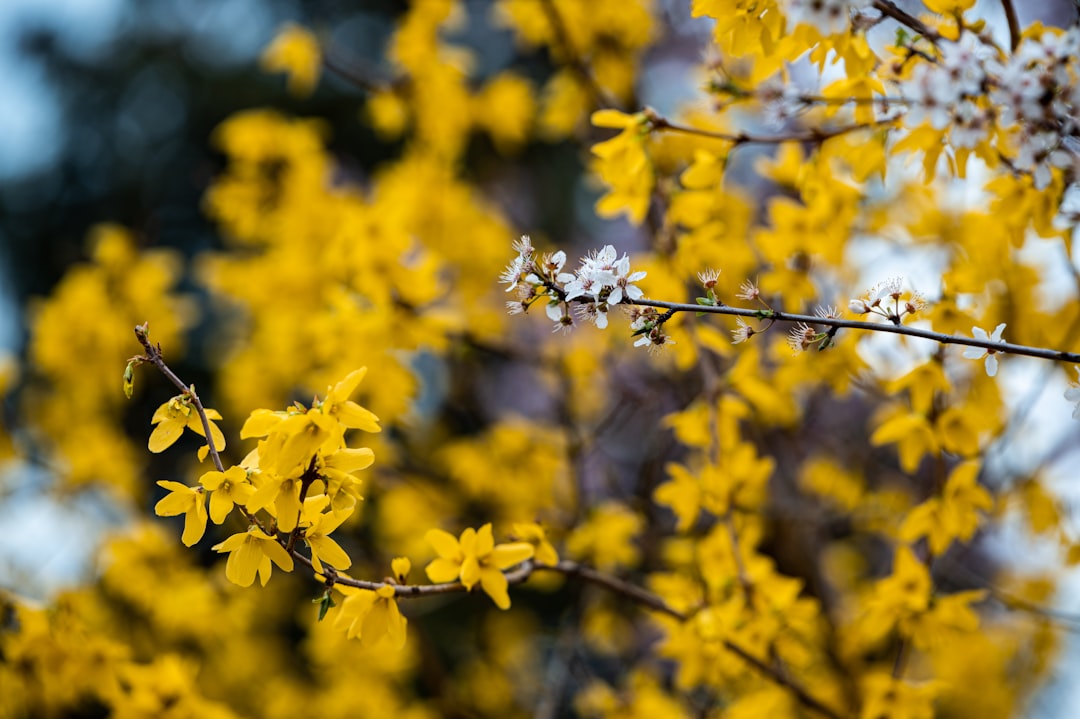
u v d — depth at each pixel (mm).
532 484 2951
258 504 1143
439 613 5039
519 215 5562
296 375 3064
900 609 1788
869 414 3760
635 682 2570
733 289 2229
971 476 1725
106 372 3215
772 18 1343
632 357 3477
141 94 6797
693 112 2352
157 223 5254
